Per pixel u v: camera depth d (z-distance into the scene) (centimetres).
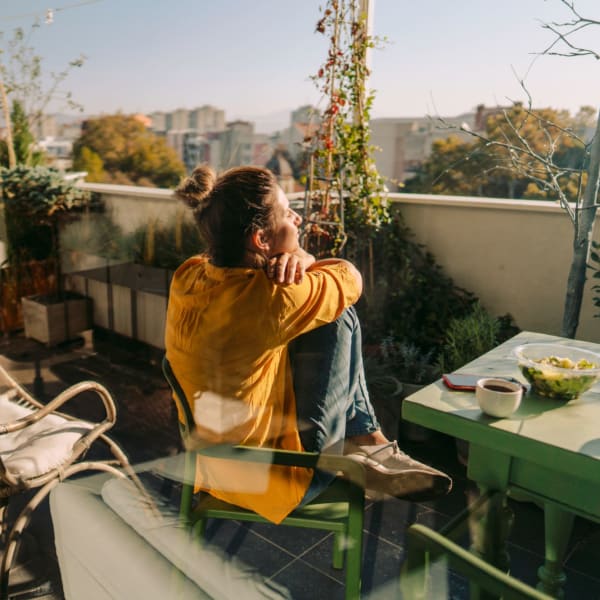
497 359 168
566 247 310
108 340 373
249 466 130
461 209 338
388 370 274
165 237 345
